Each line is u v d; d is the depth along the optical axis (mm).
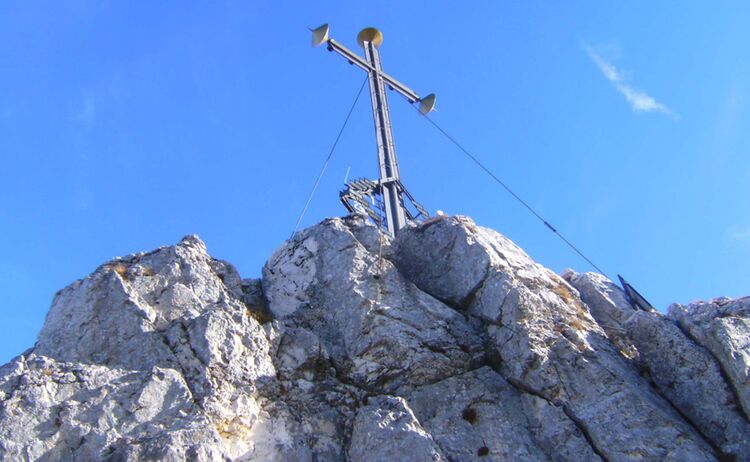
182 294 25484
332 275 26672
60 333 24016
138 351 23297
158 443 19891
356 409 23328
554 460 21797
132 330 23781
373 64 37562
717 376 22922
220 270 27531
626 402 22281
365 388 23875
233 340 23516
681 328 24750
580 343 24047
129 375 22047
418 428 21797
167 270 26203
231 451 21609
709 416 22453
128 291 24828
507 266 26625
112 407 21188
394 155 35031
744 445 21594
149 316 24219
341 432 22734
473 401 23312
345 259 26953
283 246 28594
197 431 20391
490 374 24062
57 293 25609
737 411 22328
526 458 21844
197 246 27828
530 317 24734
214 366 22766
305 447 22141
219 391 22328
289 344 24391
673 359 23797
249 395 22766
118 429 20812
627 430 21766
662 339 24250
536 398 23141
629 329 25250
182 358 23000
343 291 25938
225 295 26219
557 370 23281
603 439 21781
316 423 22828
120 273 25797
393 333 24469
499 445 22203
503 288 25422
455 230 27719
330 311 25734
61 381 21625
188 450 19891
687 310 25062
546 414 22656
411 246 28172
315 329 25438
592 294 27922
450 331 24844
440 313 25328
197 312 24656
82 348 23547
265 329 24547
